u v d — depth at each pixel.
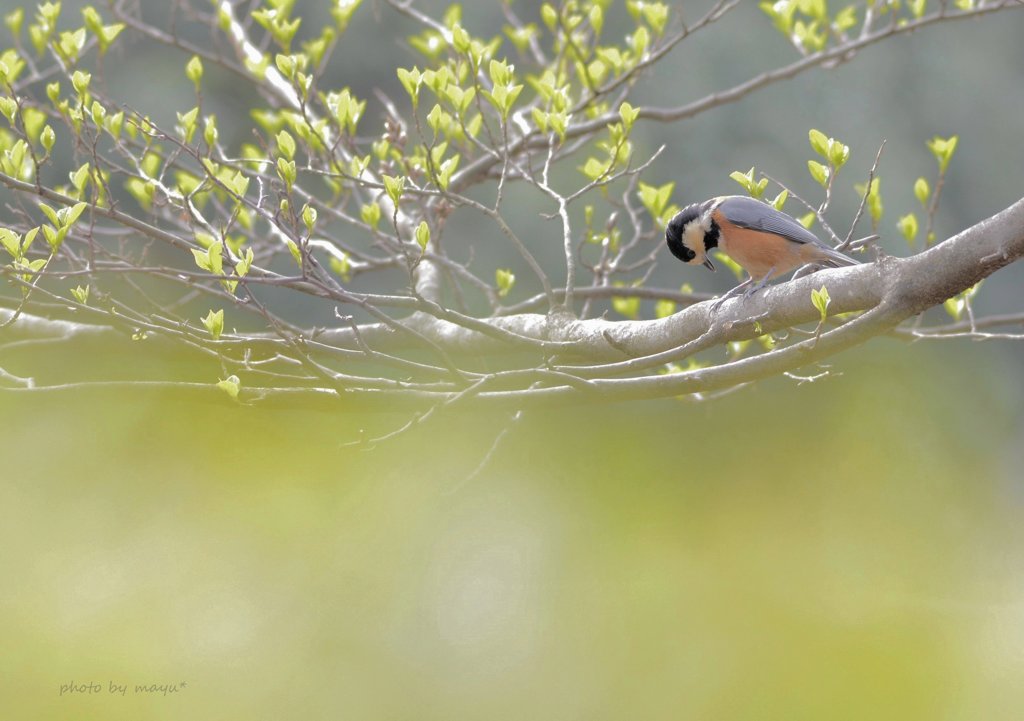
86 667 9.62
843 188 31.39
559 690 10.20
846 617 11.11
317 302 28.28
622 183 22.84
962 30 34.00
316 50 10.57
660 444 23.80
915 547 22.11
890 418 29.05
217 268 7.02
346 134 10.54
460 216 28.91
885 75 33.03
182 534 12.77
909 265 6.27
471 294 28.47
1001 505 27.17
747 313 7.05
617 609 11.36
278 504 14.23
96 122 8.13
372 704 9.90
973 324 8.87
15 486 13.81
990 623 10.93
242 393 6.78
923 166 33.06
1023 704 9.88
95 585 10.93
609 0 11.02
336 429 16.86
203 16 12.14
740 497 22.58
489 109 11.45
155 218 9.46
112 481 14.59
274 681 10.12
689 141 30.62
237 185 8.23
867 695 10.02
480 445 17.28
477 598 11.61
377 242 9.90
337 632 10.72
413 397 6.89
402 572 12.16
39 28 10.19
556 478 19.97
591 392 6.83
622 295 10.23
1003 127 33.78
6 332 9.48
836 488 25.08
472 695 10.53
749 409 26.27
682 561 14.43
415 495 14.84
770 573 13.60
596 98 10.60
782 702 10.20
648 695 10.37
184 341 7.00
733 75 30.73
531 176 8.94
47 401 6.66
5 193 16.94
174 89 26.70
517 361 17.84
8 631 9.78
